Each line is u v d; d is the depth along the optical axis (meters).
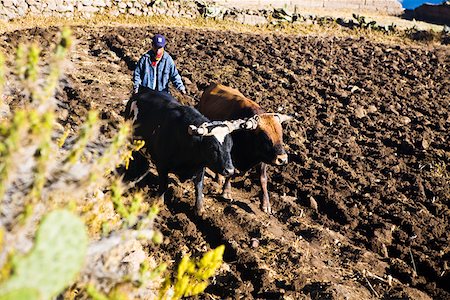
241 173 7.58
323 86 15.22
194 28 25.86
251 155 6.81
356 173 8.99
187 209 7.05
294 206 7.43
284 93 13.90
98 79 13.47
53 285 1.64
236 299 5.14
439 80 17.12
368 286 5.64
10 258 1.70
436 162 9.71
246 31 26.91
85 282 2.44
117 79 13.81
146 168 7.64
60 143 2.80
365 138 10.91
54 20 24.31
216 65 16.75
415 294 5.62
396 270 6.04
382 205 7.68
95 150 3.15
